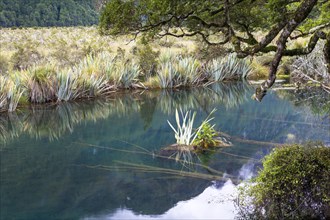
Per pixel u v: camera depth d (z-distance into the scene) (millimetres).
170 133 7629
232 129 7680
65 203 4199
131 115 9859
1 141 7203
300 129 7488
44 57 16453
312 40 3848
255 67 16703
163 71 14422
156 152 6180
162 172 5203
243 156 5754
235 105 10969
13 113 9977
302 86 12594
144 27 4422
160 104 11469
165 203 4184
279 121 8359
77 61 16016
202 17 4730
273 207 3619
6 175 5164
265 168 3795
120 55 16531
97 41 24062
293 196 3553
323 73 12148
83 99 12039
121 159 5828
